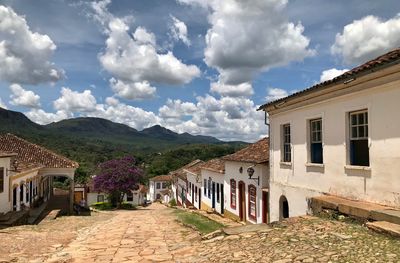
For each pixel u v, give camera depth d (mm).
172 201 56938
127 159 47875
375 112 9531
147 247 9492
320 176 12133
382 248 6582
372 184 9703
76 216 27016
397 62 8234
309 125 13039
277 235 8320
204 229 15336
